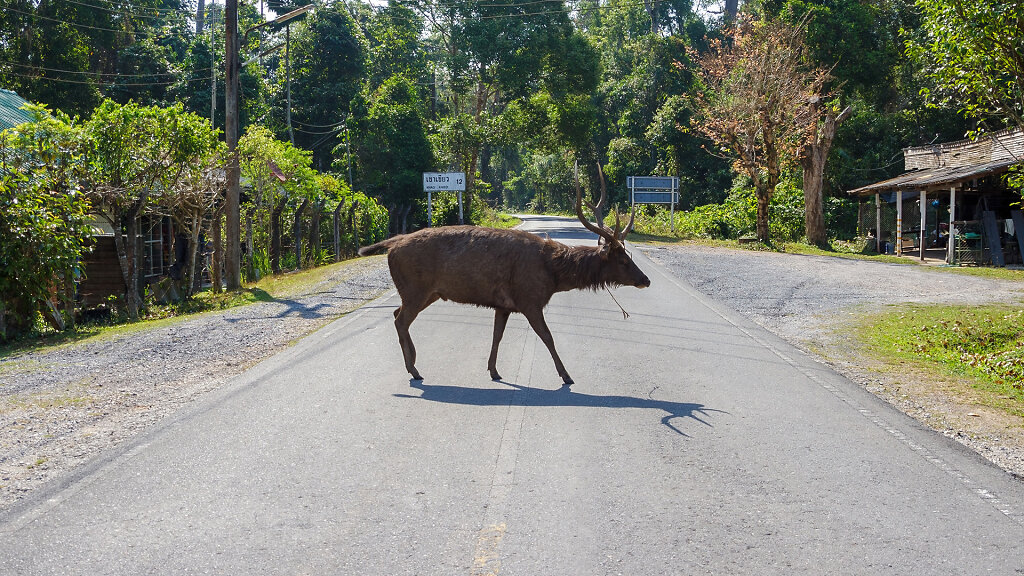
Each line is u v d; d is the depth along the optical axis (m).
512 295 7.86
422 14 54.25
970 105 11.85
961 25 10.63
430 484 4.93
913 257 27.17
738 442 5.83
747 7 41.94
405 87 46.44
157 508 4.55
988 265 23.48
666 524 4.33
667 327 11.27
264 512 4.48
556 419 6.41
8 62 35.50
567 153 70.38
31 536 4.17
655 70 56.38
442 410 6.68
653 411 6.69
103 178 13.97
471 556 3.94
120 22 42.91
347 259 25.41
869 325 11.84
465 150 42.97
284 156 23.92
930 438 5.99
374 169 43.31
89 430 6.14
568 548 4.02
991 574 3.76
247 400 7.03
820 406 6.92
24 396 7.28
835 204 37.16
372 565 3.84
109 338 10.70
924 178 26.25
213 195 16.58
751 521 4.38
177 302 15.87
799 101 30.86
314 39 49.69
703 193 51.78
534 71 48.28
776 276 18.95
